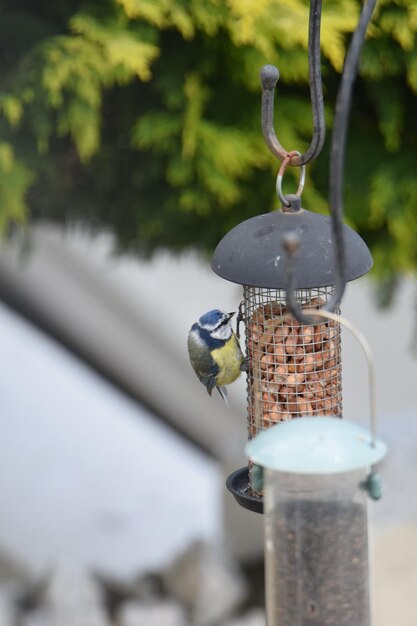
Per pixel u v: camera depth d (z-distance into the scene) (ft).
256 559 49.90
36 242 50.57
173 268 54.90
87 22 30.35
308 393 23.77
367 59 31.24
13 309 57.26
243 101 31.78
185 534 50.01
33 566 48.01
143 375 56.65
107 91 32.96
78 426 56.24
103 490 52.75
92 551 48.47
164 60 31.73
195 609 45.85
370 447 17.43
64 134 31.48
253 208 33.35
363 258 20.81
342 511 20.08
